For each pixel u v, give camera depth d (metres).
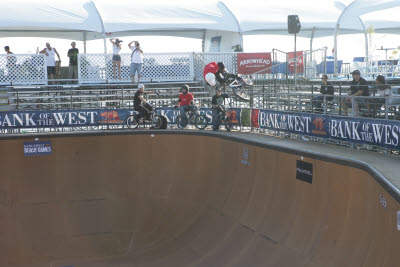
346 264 7.78
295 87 16.70
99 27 23.84
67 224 14.77
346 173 8.46
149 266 12.38
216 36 27.08
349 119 10.36
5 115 16.05
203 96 20.14
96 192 15.83
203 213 13.96
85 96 18.73
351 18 20.19
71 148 15.95
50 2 24.42
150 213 15.09
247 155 12.73
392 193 6.23
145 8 25.78
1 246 13.55
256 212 11.59
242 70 21.64
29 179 15.55
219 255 11.39
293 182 10.44
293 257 9.35
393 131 9.00
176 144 15.97
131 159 16.25
